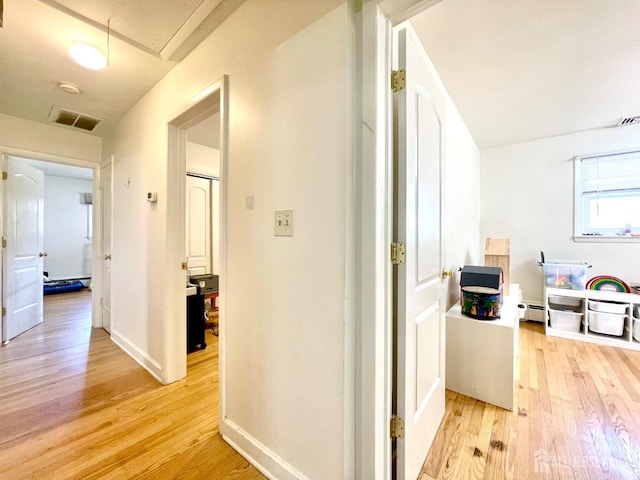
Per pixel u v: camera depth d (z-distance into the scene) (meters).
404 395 1.21
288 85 1.29
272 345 1.35
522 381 2.18
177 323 2.21
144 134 2.49
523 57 1.91
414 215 1.28
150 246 2.39
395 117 1.25
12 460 1.41
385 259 1.13
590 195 3.39
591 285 3.12
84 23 1.66
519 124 3.12
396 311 1.24
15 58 2.00
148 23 1.66
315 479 1.18
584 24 1.60
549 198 3.57
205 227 4.10
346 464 1.10
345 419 1.09
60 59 2.01
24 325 3.31
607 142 3.24
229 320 1.58
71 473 1.34
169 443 1.55
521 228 3.75
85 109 2.76
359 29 1.11
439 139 1.69
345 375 1.09
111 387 2.11
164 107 2.19
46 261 5.84
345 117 1.09
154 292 2.32
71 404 1.89
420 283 1.37
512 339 1.85
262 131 1.41
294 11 1.27
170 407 1.86
